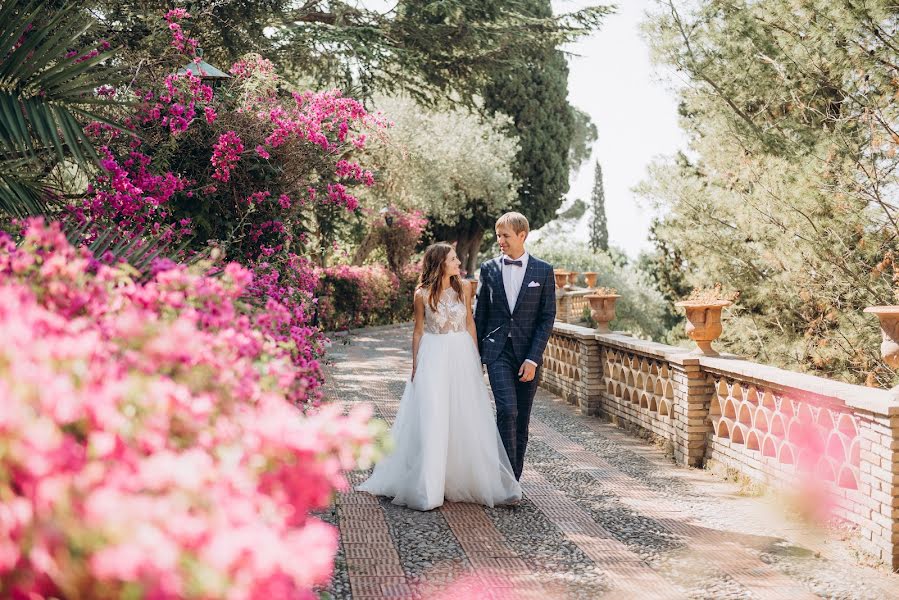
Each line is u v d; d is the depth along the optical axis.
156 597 1.21
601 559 3.81
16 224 3.51
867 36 8.21
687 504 4.83
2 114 3.80
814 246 8.51
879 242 8.30
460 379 4.73
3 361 1.45
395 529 4.20
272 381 2.11
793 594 3.40
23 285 2.05
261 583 1.29
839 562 3.81
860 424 3.98
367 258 23.05
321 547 1.37
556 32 15.42
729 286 10.57
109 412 1.45
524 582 3.47
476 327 5.06
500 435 4.80
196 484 1.38
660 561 3.79
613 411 7.62
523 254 4.99
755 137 9.97
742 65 10.19
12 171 4.36
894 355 3.78
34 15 3.98
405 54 13.72
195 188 6.49
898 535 3.70
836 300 8.95
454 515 4.49
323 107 7.22
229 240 6.42
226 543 1.26
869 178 8.12
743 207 9.44
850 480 4.29
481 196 23.73
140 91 6.07
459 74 15.64
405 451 4.75
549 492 5.08
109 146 5.73
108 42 6.69
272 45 12.80
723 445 5.58
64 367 1.57
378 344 14.55
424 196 21.84
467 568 3.64
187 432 1.64
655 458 6.17
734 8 9.95
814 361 9.15
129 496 1.32
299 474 1.62
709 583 3.51
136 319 1.90
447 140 22.78
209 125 6.44
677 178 10.73
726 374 5.49
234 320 2.47
